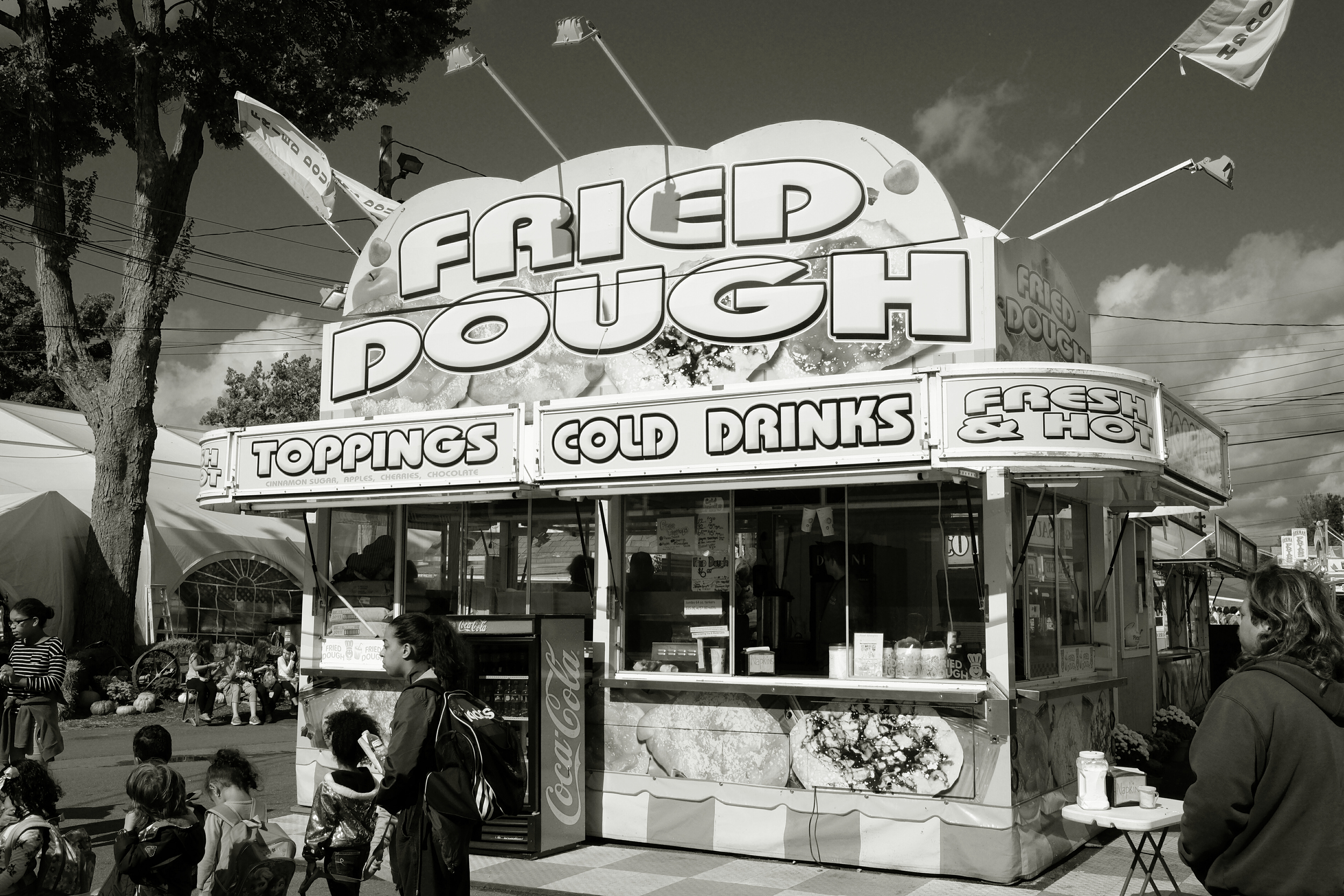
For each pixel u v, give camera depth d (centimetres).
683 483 768
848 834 759
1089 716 901
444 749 463
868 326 782
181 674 2192
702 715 820
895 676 768
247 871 495
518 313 915
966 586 756
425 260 965
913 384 700
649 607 862
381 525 975
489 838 802
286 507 953
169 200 2169
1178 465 851
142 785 477
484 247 938
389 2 2181
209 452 946
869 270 787
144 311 2162
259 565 2788
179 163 2177
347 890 566
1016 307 799
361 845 566
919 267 775
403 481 860
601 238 891
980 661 745
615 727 852
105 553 2136
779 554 823
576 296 891
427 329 952
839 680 772
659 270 865
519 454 821
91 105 2234
